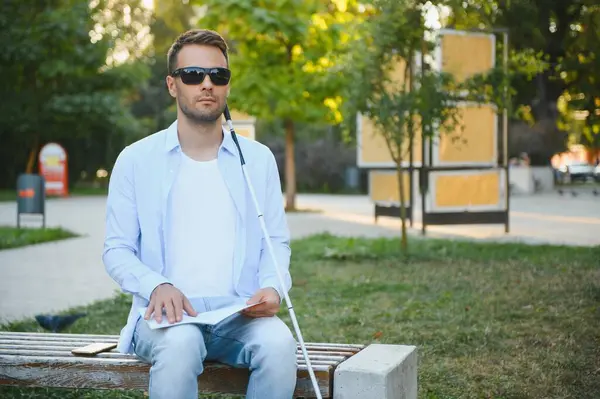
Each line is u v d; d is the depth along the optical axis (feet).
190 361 9.81
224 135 11.32
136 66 106.73
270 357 10.00
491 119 47.70
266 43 64.64
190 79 10.77
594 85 31.12
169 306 10.14
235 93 62.59
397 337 19.99
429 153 47.06
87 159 123.34
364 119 53.16
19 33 88.43
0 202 86.43
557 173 125.49
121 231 10.94
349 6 60.70
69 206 79.82
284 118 68.95
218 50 11.00
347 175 115.65
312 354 11.57
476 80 36.40
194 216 10.86
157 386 9.77
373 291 27.17
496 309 23.11
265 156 11.48
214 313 10.23
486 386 15.84
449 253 36.76
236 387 10.68
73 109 100.99
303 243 41.14
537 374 16.53
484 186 47.67
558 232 47.88
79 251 40.16
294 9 60.54
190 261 10.80
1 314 23.67
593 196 93.71
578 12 31.32
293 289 27.81
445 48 44.98
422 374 16.67
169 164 10.93
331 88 62.75
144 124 135.64
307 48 63.21
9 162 115.65
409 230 50.75
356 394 10.28
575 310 22.77
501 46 41.01
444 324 21.40
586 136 32.83
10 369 11.21
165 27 112.57
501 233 47.60
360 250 35.86
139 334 10.43
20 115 100.22
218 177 10.98
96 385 11.00
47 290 28.27
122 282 10.61
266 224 11.34
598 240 42.86
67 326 20.30
